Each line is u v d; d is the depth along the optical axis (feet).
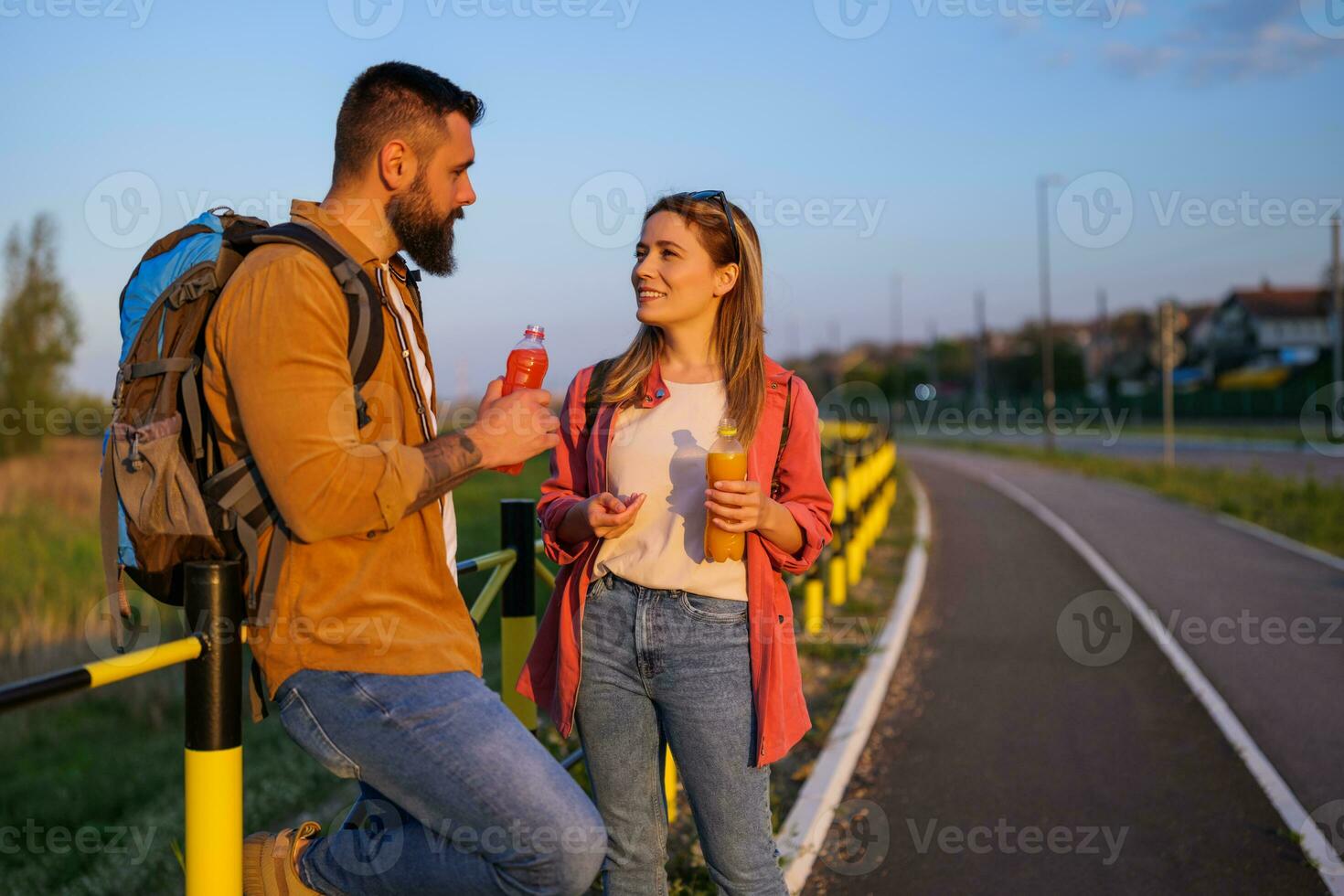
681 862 12.30
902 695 20.43
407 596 6.59
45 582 39.04
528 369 7.55
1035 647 24.32
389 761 6.36
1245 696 20.11
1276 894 11.81
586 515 7.95
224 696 6.30
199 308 6.19
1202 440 133.80
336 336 6.12
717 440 7.98
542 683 8.73
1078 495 66.23
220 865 6.35
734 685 7.86
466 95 7.10
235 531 6.37
